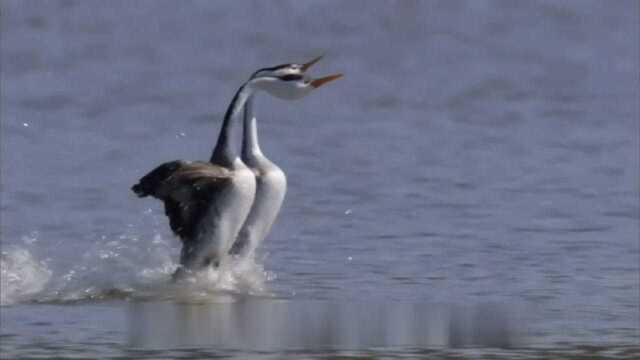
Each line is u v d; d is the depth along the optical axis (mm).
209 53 33812
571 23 37219
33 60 32375
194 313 14227
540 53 34312
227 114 15320
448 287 15492
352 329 13539
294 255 16984
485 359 12484
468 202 20141
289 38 35594
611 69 32562
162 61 32781
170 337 13133
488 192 20797
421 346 12898
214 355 12508
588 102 28594
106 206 19625
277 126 25531
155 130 25391
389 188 20938
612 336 13312
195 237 15234
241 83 30516
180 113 26906
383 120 26500
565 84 30516
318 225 18578
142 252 16891
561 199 20375
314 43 35219
